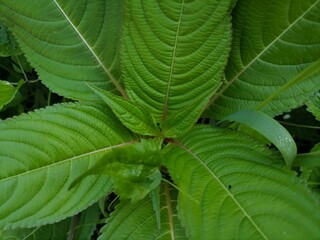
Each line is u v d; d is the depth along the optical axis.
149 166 0.24
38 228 0.34
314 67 0.25
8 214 0.26
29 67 0.38
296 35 0.28
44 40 0.30
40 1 0.30
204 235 0.24
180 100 0.29
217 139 0.28
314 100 0.32
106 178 0.27
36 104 0.40
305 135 0.37
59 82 0.31
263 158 0.27
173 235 0.29
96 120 0.28
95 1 0.30
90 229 0.33
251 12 0.28
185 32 0.27
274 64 0.29
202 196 0.25
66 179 0.27
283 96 0.29
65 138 0.27
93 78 0.31
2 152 0.26
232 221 0.24
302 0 0.27
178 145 0.28
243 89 0.30
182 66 0.28
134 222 0.29
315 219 0.24
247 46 0.29
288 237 0.23
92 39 0.31
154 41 0.27
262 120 0.27
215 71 0.28
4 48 0.36
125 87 0.29
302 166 0.29
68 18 0.30
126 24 0.27
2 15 0.30
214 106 0.31
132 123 0.27
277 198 0.25
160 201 0.30
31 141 0.27
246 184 0.25
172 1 0.26
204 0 0.26
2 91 0.32
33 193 0.26
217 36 0.27
